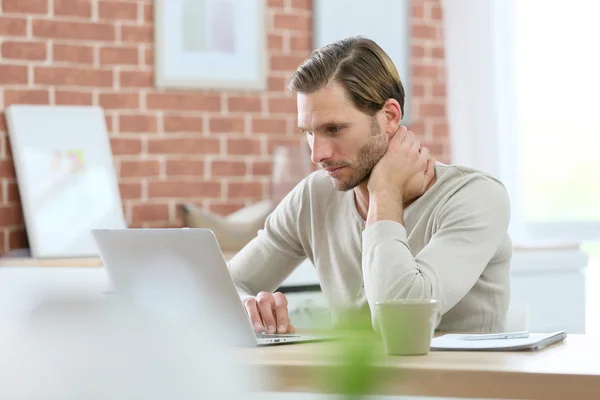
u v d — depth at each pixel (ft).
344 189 10.28
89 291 4.36
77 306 4.06
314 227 11.28
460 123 21.85
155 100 19.58
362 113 10.07
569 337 8.68
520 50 22.44
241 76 20.22
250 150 20.31
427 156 10.45
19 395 4.07
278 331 9.54
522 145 22.47
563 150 22.58
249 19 20.25
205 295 8.13
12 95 18.47
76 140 18.62
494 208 10.05
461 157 21.85
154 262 8.20
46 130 18.39
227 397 4.03
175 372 3.97
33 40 18.62
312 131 10.14
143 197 19.45
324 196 11.28
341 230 11.02
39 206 17.98
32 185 18.01
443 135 22.06
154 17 19.52
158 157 19.60
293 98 20.72
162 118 19.63
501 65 21.91
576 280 18.85
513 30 21.98
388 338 7.39
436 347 7.77
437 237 9.72
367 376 3.12
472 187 10.17
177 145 19.74
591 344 8.13
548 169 22.54
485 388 6.45
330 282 11.20
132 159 19.40
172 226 19.67
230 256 17.44
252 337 8.17
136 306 4.10
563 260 18.69
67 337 4.03
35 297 4.14
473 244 9.70
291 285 16.74
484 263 9.75
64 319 4.06
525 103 22.48
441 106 22.06
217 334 8.29
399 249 9.20
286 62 20.66
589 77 22.62
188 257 8.03
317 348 8.09
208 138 19.98
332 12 20.94
